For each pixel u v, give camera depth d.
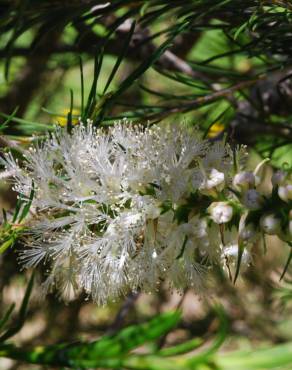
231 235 0.32
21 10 0.34
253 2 0.33
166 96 0.39
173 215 0.32
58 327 0.56
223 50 0.48
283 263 0.55
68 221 0.32
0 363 0.54
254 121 0.41
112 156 0.33
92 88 0.33
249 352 0.21
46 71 0.52
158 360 0.23
